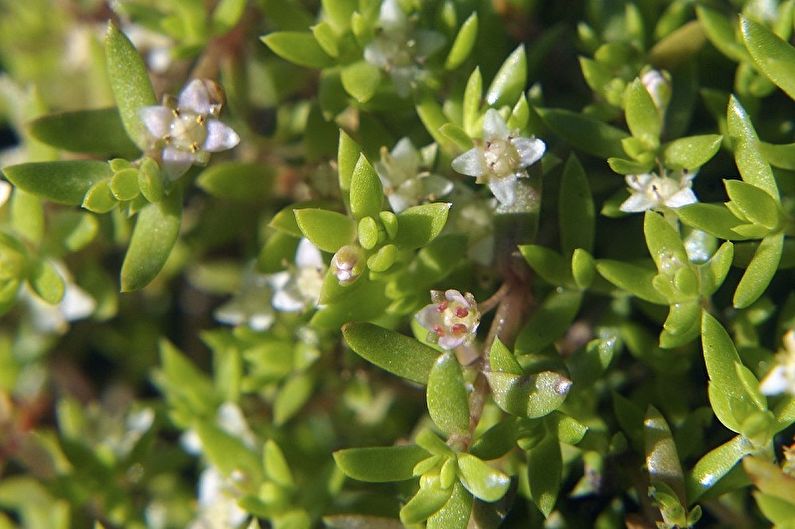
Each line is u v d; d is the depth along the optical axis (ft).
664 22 0.28
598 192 0.27
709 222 0.25
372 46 0.27
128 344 0.31
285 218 0.26
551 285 0.26
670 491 0.24
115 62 0.26
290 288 0.27
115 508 0.28
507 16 0.28
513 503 0.26
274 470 0.27
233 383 0.28
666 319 0.26
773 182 0.25
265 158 0.29
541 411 0.24
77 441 0.28
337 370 0.28
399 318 0.27
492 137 0.25
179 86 0.30
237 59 0.29
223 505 0.28
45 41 0.32
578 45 0.28
